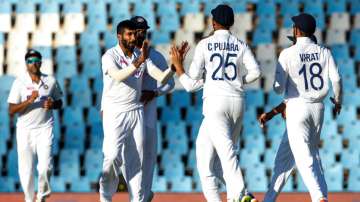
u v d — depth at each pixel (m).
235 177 33.28
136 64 32.47
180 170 59.06
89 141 61.97
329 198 53.56
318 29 68.81
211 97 33.38
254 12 69.81
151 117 36.22
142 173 34.91
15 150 59.88
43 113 39.47
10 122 62.69
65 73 65.25
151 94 35.59
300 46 33.88
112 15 68.94
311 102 33.75
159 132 60.94
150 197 36.94
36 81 39.72
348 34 69.69
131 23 33.75
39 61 39.66
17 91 39.66
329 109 62.97
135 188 34.62
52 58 66.75
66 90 64.25
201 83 33.81
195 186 58.59
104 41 67.44
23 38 67.12
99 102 63.78
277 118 62.56
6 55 66.44
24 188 39.97
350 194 55.31
